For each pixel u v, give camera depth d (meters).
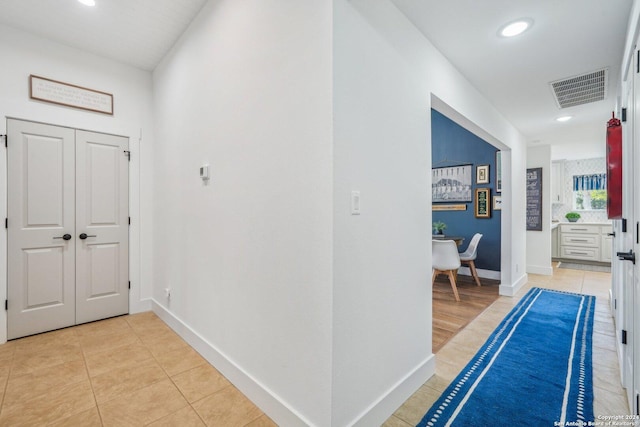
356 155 1.44
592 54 2.27
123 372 2.04
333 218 1.31
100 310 2.99
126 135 3.12
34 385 1.88
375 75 1.58
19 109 2.55
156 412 1.65
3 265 2.49
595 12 1.81
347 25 1.40
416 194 1.92
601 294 3.94
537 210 5.22
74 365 2.13
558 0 1.72
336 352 1.33
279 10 1.58
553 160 6.79
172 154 2.79
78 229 2.87
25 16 2.38
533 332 2.72
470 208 5.09
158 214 3.11
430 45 2.12
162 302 3.01
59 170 2.76
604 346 2.43
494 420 1.58
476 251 5.02
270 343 1.63
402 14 1.82
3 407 1.68
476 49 2.21
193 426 1.54
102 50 2.86
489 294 3.97
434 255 3.83
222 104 2.05
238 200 1.88
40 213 2.67
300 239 1.45
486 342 2.52
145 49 2.85
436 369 2.10
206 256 2.23
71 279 2.83
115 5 2.26
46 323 2.69
